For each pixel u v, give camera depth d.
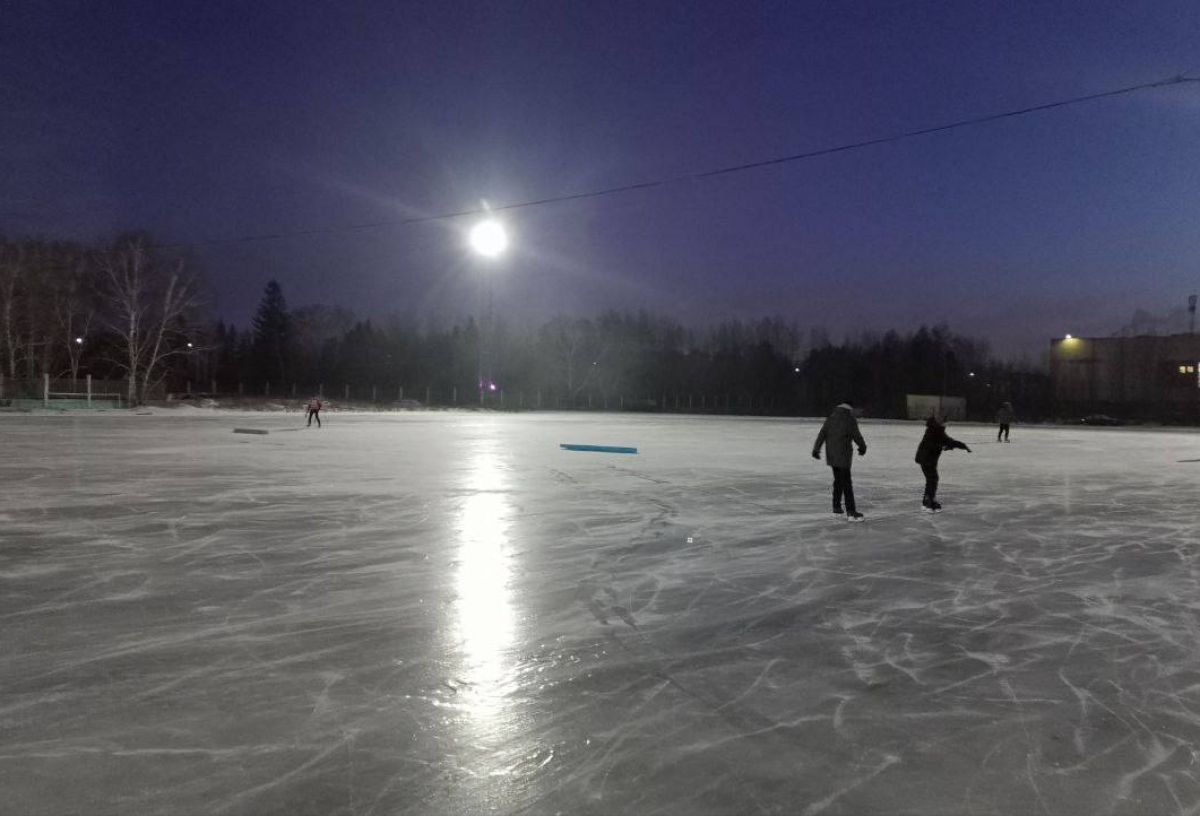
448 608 6.55
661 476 16.55
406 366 96.94
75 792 3.51
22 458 19.03
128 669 5.07
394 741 4.06
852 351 104.69
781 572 7.96
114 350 68.50
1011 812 3.43
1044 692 4.84
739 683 4.94
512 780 3.67
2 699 4.57
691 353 109.94
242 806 3.40
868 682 4.98
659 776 3.72
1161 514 12.13
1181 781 3.73
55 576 7.51
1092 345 82.38
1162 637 5.98
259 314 93.62
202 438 26.94
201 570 7.80
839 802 3.49
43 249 58.56
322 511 11.41
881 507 12.54
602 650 5.55
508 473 16.69
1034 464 21.52
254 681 4.89
